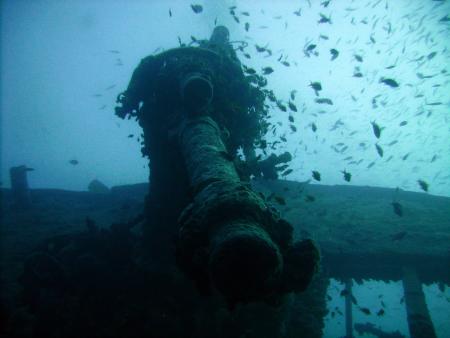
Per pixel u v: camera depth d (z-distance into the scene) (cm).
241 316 587
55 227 1119
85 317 575
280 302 278
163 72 632
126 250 671
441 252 791
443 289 838
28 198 1388
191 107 512
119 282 620
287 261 248
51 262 639
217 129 492
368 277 873
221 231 223
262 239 208
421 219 982
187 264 261
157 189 693
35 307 609
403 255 805
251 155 754
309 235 867
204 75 546
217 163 354
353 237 898
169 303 596
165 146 645
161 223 704
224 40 973
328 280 817
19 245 968
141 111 686
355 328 1514
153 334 556
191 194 319
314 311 711
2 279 774
